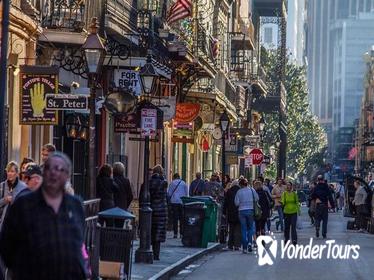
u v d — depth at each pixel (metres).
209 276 39.88
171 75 63.62
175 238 60.09
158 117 41.69
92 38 33.66
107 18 49.16
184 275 40.22
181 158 85.19
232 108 96.75
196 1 76.38
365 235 71.62
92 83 33.91
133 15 56.16
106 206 38.34
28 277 16.30
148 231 41.66
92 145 34.00
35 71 35.50
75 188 50.25
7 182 26.02
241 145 112.94
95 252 27.55
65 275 16.25
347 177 90.75
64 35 42.66
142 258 41.50
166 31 60.59
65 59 43.91
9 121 39.84
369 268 43.94
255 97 137.38
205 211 53.03
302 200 148.38
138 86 49.06
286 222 57.44
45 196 16.48
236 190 56.06
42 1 43.16
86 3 45.62
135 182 65.88
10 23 38.12
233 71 110.44
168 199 60.72
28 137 42.28
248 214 53.34
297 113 198.50
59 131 47.56
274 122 165.38
